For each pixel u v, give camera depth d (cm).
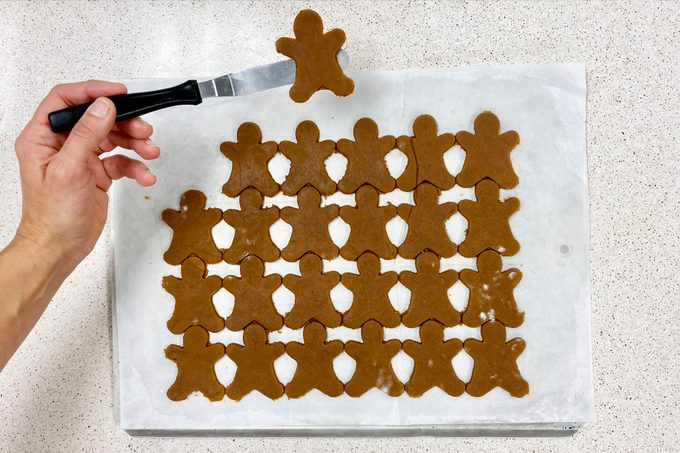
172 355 61
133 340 61
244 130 61
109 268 62
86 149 50
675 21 61
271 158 61
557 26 61
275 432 61
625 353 61
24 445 62
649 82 61
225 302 61
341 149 60
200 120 61
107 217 62
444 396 60
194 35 62
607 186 61
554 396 60
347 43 61
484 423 60
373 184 60
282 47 55
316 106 61
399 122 60
